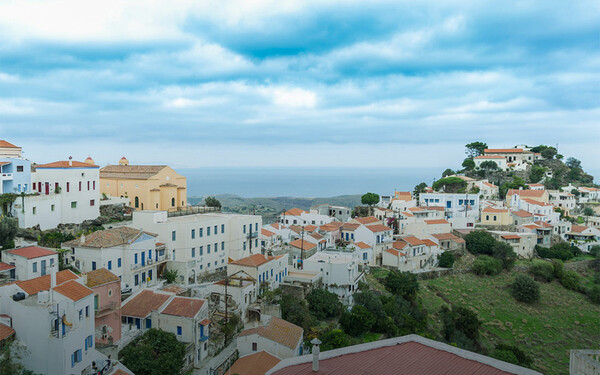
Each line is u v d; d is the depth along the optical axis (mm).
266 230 97938
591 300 103688
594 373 30969
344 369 26094
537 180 182875
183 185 103562
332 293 74875
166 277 66125
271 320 57719
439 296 97062
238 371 47250
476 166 196125
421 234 121875
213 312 57312
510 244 121438
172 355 43812
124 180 94438
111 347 44094
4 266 49094
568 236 138500
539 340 83812
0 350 37156
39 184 73938
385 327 70938
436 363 26953
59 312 37531
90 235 59938
